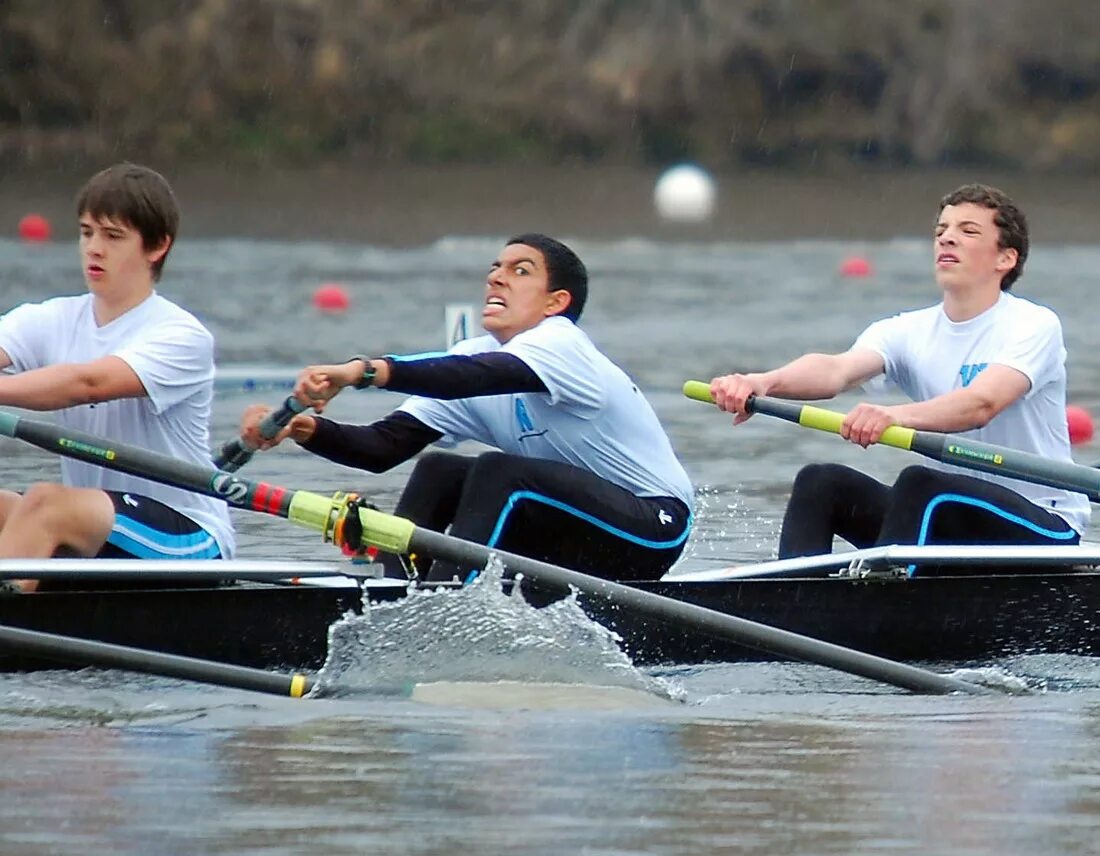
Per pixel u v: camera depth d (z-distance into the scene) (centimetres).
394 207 11856
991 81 15250
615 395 2245
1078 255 9806
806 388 2439
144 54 14275
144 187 2111
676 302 7162
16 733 1753
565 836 1434
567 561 2220
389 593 2075
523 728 1811
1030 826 1470
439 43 14975
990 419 2336
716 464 3822
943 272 2423
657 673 2112
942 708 1944
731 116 15200
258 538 2980
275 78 14538
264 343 5622
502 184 13500
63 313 2156
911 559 2173
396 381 2095
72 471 2153
